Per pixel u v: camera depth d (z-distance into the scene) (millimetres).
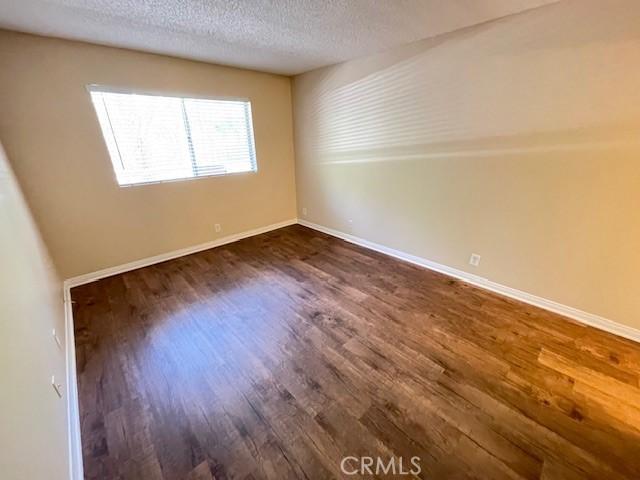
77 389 1687
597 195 1941
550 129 2043
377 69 2998
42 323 1467
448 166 2701
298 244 3949
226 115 3672
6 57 2270
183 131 3354
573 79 1881
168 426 1461
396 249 3449
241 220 4137
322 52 2932
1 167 1707
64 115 2584
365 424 1449
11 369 886
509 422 1438
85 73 2611
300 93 4039
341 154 3744
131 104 2941
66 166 2674
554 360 1815
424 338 2047
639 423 1420
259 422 1473
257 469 1264
